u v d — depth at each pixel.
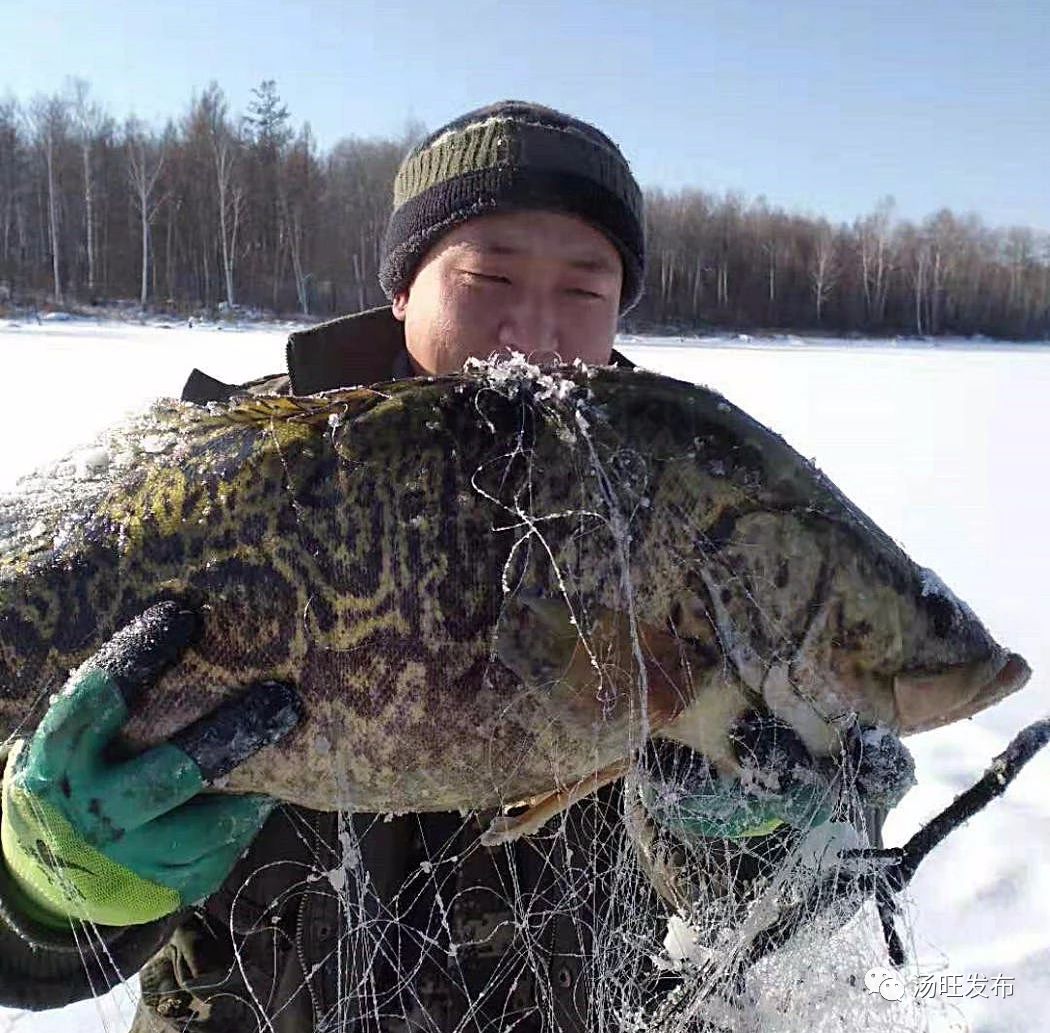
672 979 0.66
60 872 0.53
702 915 0.60
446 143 0.73
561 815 0.66
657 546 0.59
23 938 0.55
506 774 0.59
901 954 0.59
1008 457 3.62
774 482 0.61
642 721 0.58
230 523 0.58
